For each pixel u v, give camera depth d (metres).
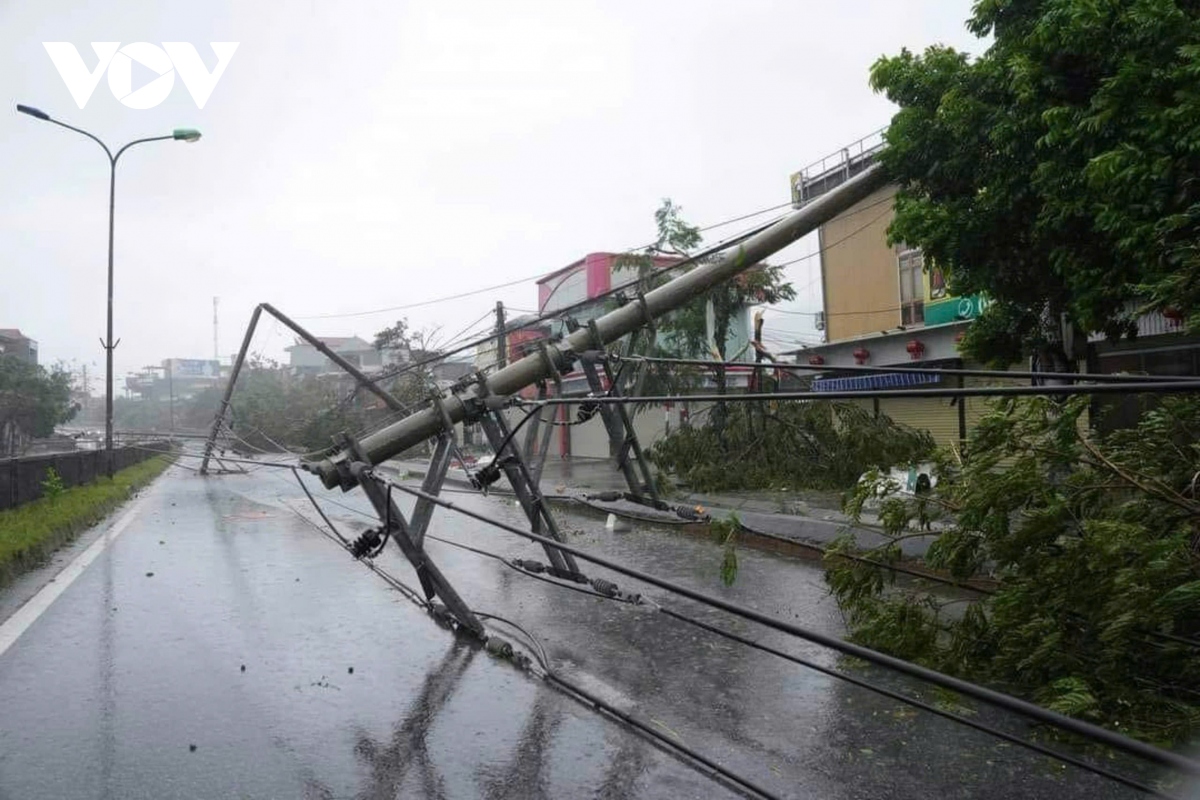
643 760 4.35
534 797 3.93
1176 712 4.66
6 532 10.58
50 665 6.02
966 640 5.66
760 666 5.97
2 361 39.94
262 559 10.62
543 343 8.36
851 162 19.19
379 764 4.31
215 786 4.05
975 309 15.10
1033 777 4.14
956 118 7.94
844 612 7.32
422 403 8.30
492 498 17.41
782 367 4.79
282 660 6.16
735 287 17.89
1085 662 5.00
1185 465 5.29
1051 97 7.40
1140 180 6.23
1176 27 6.48
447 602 6.94
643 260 18.88
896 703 5.18
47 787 4.04
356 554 7.49
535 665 6.01
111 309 23.75
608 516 13.23
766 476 12.63
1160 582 4.55
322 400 36.41
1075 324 8.60
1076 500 5.49
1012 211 7.89
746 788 3.98
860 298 19.00
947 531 5.96
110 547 11.71
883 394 2.98
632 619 7.34
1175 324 11.28
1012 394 2.66
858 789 4.02
